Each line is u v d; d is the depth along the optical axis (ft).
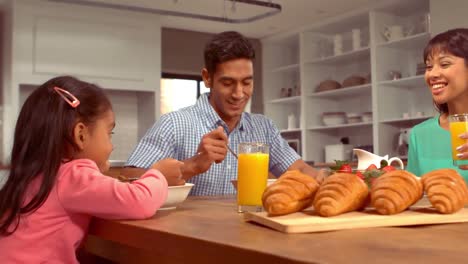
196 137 6.37
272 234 2.77
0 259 3.42
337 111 19.69
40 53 14.83
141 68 16.48
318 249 2.27
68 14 15.25
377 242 2.47
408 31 15.99
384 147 16.52
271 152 7.08
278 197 3.10
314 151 19.33
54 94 3.66
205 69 6.24
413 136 6.77
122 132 17.15
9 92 14.70
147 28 16.63
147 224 3.26
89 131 3.70
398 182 3.18
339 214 3.14
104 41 15.84
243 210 3.90
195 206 4.40
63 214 3.46
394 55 16.90
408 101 17.15
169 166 4.24
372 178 3.73
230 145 6.55
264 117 7.14
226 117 6.54
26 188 3.44
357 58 18.38
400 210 3.15
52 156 3.49
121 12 16.14
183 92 19.85
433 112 15.55
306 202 3.22
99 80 15.71
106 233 3.53
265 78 21.15
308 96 19.25
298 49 21.52
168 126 6.29
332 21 17.97
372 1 16.16
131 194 3.41
